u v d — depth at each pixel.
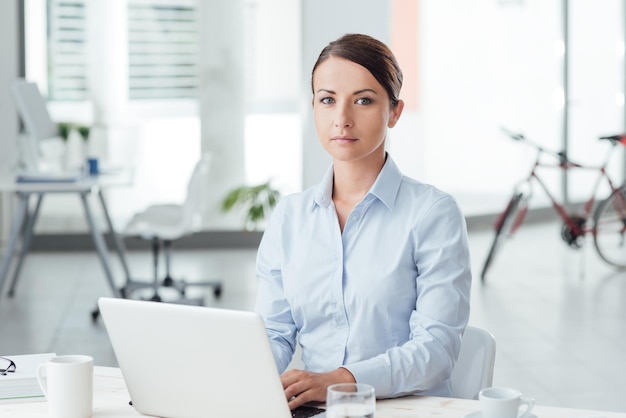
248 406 2.05
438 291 2.44
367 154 2.47
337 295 2.50
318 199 2.55
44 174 6.94
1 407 2.25
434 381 2.38
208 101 9.88
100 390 2.39
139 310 2.10
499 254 9.78
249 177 10.00
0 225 9.73
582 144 11.86
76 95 9.67
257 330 1.97
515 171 11.45
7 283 8.27
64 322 6.88
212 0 9.81
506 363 5.88
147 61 9.73
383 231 2.50
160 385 2.14
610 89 11.98
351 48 2.43
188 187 7.03
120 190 9.80
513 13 11.28
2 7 9.51
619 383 5.46
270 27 9.88
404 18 10.77
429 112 10.90
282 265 2.60
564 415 2.15
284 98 9.91
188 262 9.26
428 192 2.52
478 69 11.14
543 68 11.49
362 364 2.30
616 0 11.94
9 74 9.55
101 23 9.64
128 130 9.75
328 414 1.88
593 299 7.71
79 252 9.79
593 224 8.77
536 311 7.28
